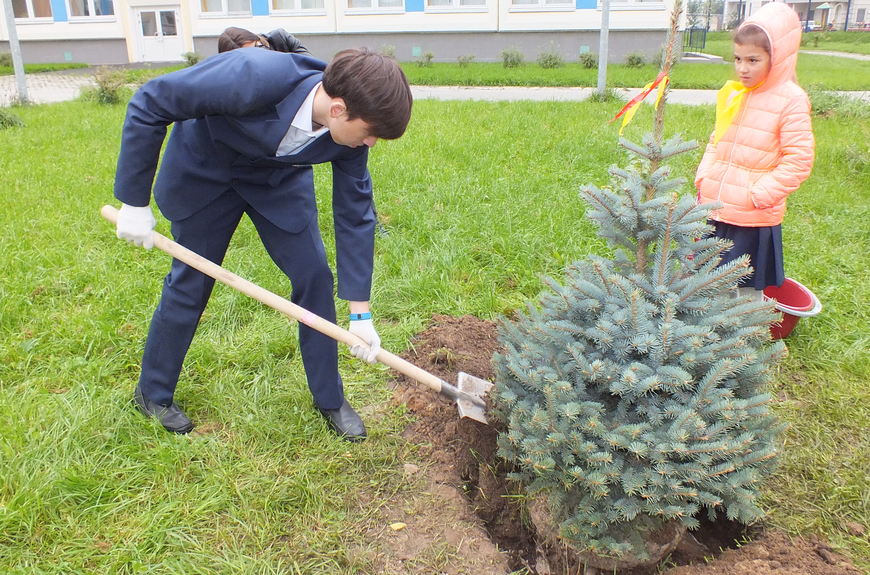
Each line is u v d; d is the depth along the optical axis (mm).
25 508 2564
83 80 21281
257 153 2463
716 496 2314
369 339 2844
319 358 2984
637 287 2512
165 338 2971
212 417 3250
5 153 8562
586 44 23297
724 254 3873
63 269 4719
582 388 2455
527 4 23312
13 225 5473
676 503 2369
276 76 2289
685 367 2367
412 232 5457
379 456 3010
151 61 26641
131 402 3205
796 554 2510
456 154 8211
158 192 2703
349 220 2809
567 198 6305
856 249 5258
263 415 3215
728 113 3822
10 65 26094
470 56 23250
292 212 2736
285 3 24688
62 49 26891
